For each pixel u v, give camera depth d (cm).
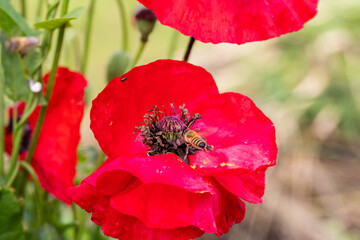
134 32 90
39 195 39
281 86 91
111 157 35
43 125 40
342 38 96
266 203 75
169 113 37
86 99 42
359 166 84
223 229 35
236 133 36
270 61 96
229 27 34
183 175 34
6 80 38
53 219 43
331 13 100
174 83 36
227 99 36
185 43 104
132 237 34
